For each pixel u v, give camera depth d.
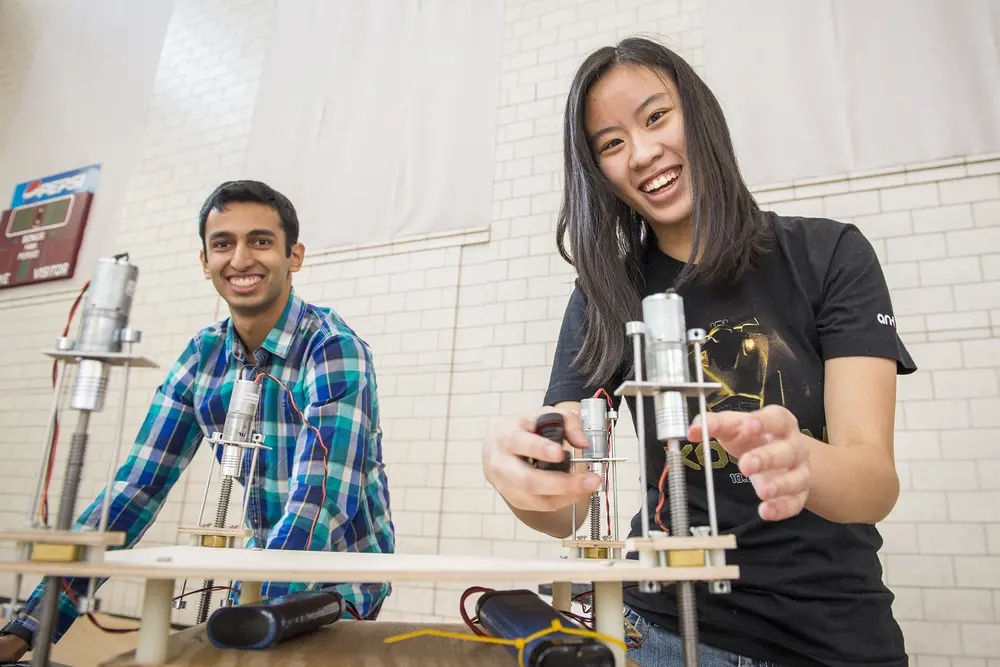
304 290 3.77
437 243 3.54
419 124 3.77
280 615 0.78
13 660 0.91
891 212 2.73
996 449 2.42
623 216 1.17
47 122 4.97
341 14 4.19
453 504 3.14
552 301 3.21
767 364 0.99
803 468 0.64
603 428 1.02
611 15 3.47
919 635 2.36
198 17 4.71
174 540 3.59
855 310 0.93
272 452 1.47
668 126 1.02
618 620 0.70
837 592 0.88
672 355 0.66
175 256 4.21
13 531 0.63
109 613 3.53
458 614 3.00
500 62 3.68
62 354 0.68
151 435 1.51
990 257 2.57
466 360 3.31
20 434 4.25
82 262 4.49
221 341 1.58
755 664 0.89
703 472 0.99
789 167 2.89
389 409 3.38
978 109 2.69
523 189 3.43
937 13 2.83
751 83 3.04
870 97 2.85
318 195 3.90
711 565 0.61
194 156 4.37
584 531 2.53
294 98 4.16
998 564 2.33
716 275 1.03
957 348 2.54
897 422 2.56
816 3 3.03
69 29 5.17
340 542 1.43
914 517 2.46
